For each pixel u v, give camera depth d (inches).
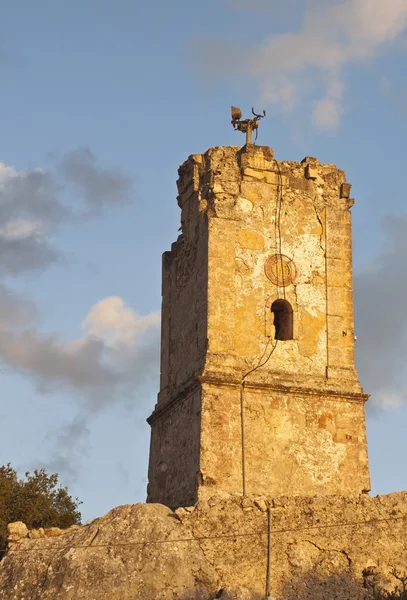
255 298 1742.1
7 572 1472.7
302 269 1781.5
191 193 1845.5
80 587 1416.1
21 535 1529.3
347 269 1806.1
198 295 1756.9
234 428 1657.2
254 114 1844.2
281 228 1787.6
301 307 1764.3
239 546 1462.8
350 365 1758.1
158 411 1806.1
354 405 1728.6
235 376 1680.6
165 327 1878.7
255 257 1761.8
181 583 1422.2
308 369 1736.0
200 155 1844.2
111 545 1451.8
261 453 1659.7
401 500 1531.7
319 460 1685.5
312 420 1699.1
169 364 1833.2
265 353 1720.0
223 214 1763.0
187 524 1471.5
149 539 1453.0
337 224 1819.6
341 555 1482.5
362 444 1712.6
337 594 1446.9
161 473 1769.2
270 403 1686.8
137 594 1407.5
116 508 1505.9
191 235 1824.6
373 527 1504.7
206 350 1694.1
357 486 1691.7
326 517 1498.5
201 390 1660.9
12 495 2043.6
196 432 1658.5
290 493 1653.5
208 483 1622.8
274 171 1813.5
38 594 1423.5
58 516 2064.5
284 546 1471.5
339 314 1779.0
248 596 1424.7
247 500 1493.6
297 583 1450.5
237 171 1801.2
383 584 1451.8
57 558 1453.0
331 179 1841.8
